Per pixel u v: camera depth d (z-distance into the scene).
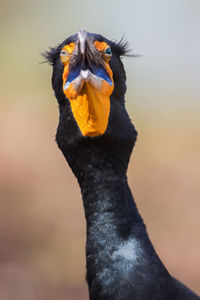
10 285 11.95
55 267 12.55
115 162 5.36
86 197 5.40
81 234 13.95
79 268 12.59
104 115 5.21
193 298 5.21
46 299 11.52
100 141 5.29
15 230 14.16
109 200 5.32
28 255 13.00
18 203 15.44
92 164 5.36
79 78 5.14
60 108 5.59
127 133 5.35
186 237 13.66
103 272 5.12
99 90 5.18
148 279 5.01
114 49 5.59
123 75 5.62
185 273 12.16
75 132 5.33
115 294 5.03
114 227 5.25
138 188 16.73
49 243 13.55
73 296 11.62
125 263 5.07
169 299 5.02
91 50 5.30
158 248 13.20
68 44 5.46
